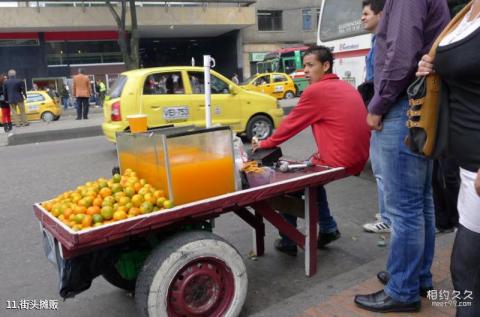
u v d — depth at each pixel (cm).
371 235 432
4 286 378
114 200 275
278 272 366
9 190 684
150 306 260
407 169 261
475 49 181
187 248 265
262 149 367
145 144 294
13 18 2623
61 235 250
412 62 240
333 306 296
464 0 388
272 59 2981
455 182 382
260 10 3456
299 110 351
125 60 2388
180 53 3694
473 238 198
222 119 926
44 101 1736
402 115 255
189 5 2962
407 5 237
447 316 273
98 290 365
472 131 192
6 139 1234
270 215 327
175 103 860
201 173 284
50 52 2905
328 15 768
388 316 278
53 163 875
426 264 293
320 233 396
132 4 2342
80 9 2730
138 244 297
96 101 2761
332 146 345
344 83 356
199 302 280
